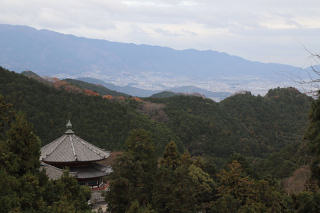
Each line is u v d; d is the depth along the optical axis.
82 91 114.50
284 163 75.50
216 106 150.50
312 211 25.55
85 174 40.94
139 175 34.59
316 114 25.05
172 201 34.91
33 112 77.31
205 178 45.62
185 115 126.38
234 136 126.62
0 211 20.66
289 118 151.38
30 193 23.06
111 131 82.19
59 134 74.38
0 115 40.34
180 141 102.62
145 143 40.59
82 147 42.31
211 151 113.00
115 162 34.94
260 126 144.12
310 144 25.25
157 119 121.12
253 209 37.28
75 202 26.89
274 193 40.81
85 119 83.06
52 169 34.88
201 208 43.31
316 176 25.44
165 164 46.41
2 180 22.22
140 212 29.03
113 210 33.16
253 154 121.00
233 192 43.00
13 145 25.27
